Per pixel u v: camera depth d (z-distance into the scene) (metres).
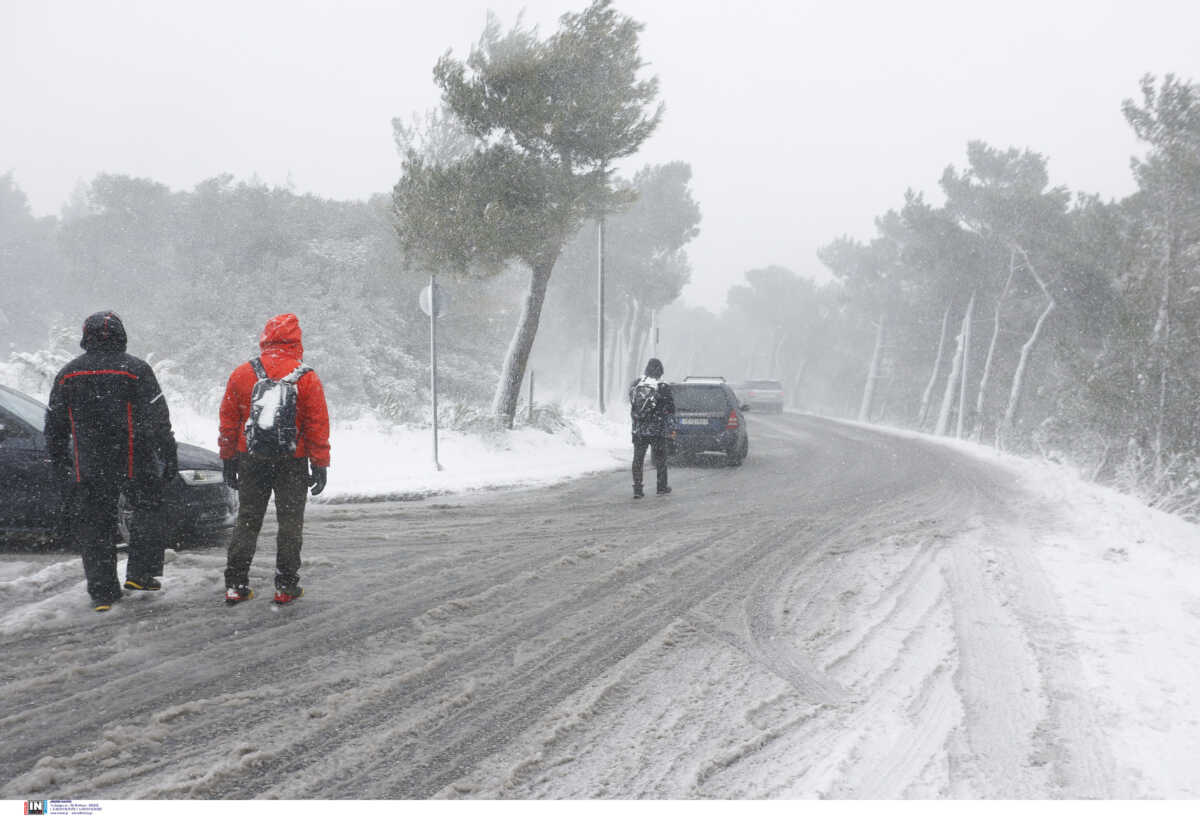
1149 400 15.59
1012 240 33.88
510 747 3.11
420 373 23.80
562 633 4.55
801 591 5.71
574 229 14.77
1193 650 4.55
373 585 5.34
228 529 6.84
